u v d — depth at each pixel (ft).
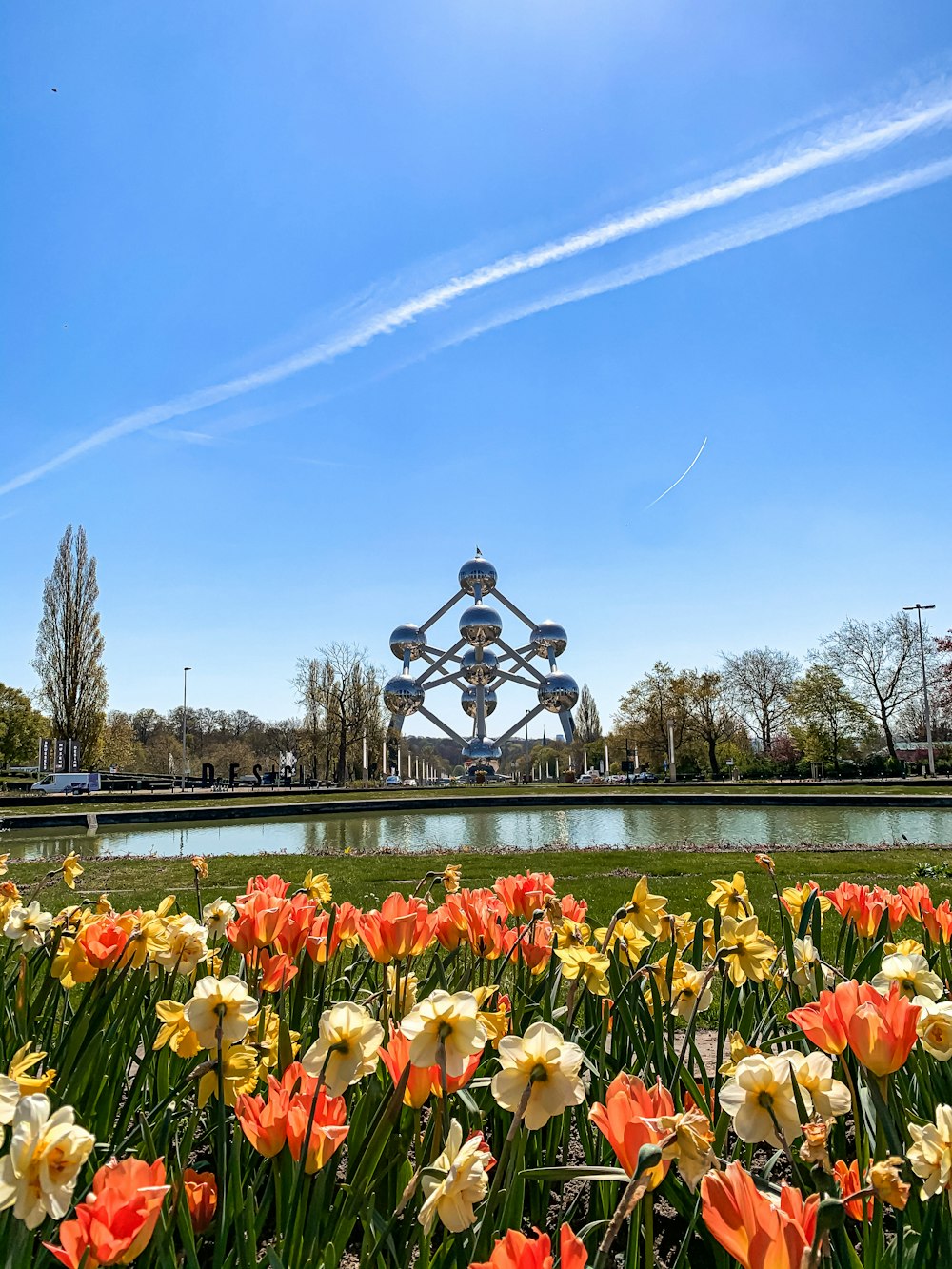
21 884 39.63
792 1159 5.12
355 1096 6.81
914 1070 7.29
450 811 106.32
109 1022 7.08
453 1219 3.90
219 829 88.17
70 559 156.46
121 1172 3.62
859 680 177.99
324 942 7.89
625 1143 3.76
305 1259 4.66
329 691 195.21
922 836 67.31
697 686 198.70
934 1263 4.46
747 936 7.02
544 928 7.94
